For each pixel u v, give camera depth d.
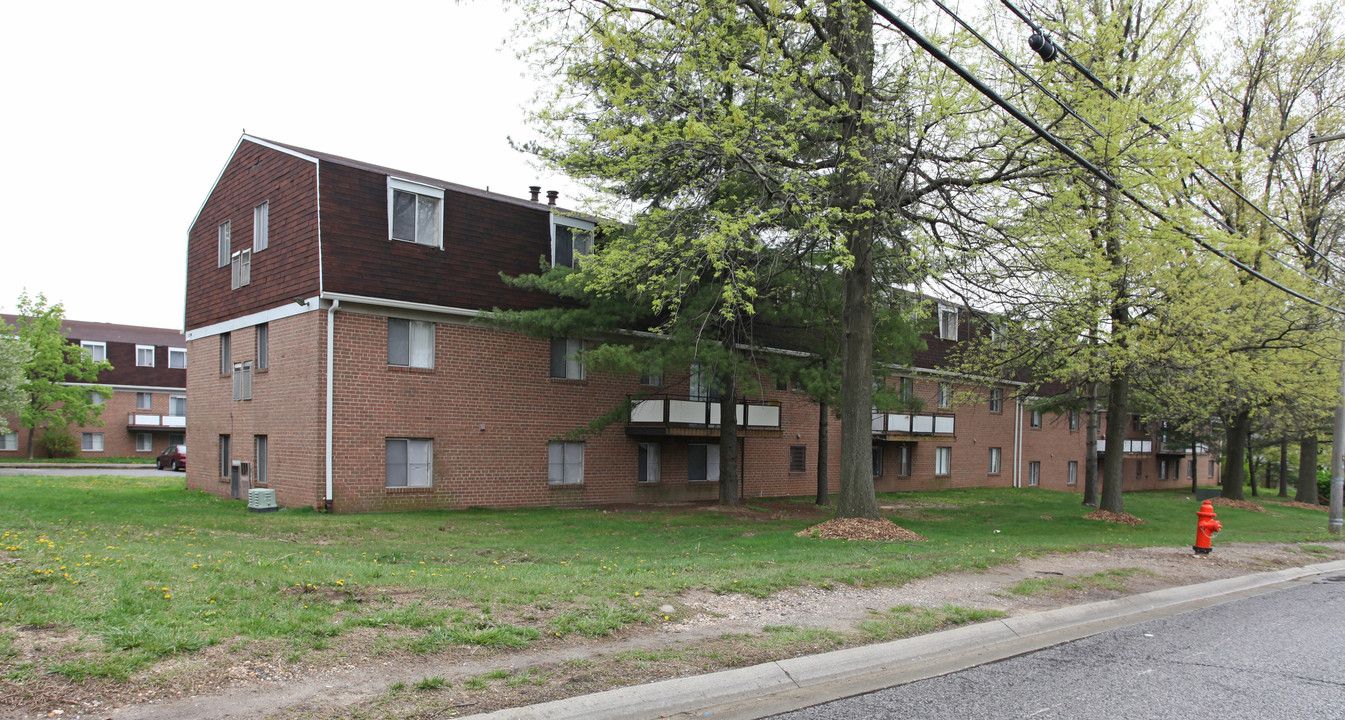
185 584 7.58
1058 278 15.46
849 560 11.82
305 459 18.36
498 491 20.56
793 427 28.42
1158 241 14.36
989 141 14.76
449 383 19.83
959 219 15.18
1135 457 49.34
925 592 9.91
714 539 15.01
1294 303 21.70
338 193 18.27
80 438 47.94
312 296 18.14
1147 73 15.57
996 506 26.36
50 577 7.41
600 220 16.67
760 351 19.55
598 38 13.06
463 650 6.44
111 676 5.23
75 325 49.19
